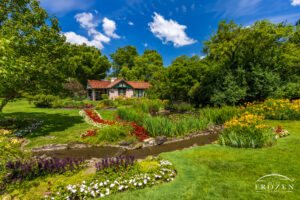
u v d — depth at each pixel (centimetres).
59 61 854
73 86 2841
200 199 280
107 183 326
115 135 698
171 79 1984
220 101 1450
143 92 3412
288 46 1420
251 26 1413
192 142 696
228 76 1448
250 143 556
